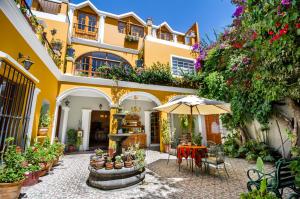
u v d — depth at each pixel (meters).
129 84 9.72
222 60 9.59
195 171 5.92
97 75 10.08
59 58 8.66
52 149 6.05
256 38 3.16
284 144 7.23
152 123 13.15
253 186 4.34
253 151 7.66
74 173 5.63
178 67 13.06
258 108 7.85
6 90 3.92
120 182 4.27
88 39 12.50
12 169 3.30
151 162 7.35
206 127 11.81
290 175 3.05
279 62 3.98
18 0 4.39
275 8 2.41
